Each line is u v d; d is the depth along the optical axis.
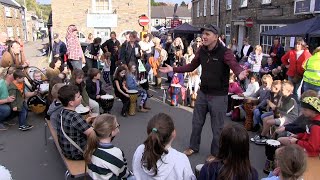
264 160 4.92
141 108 7.74
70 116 3.77
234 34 19.53
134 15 19.30
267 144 4.32
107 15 19.11
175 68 5.13
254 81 6.93
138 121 6.93
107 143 3.16
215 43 4.47
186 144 5.59
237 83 7.46
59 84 4.89
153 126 2.70
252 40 16.86
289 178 2.40
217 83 4.57
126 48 9.67
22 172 4.52
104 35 19.36
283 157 2.41
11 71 6.18
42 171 4.55
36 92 7.14
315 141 3.67
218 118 4.66
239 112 6.83
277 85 5.64
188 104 8.46
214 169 2.46
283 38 13.05
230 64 4.37
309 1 11.25
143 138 5.85
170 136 2.71
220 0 22.50
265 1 15.33
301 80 7.77
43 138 5.88
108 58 11.05
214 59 4.50
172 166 2.69
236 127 2.44
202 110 4.88
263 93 6.22
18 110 6.18
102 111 7.54
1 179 2.48
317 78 6.68
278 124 5.22
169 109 7.96
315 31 8.84
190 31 18.39
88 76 7.03
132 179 3.31
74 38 8.97
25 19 45.81
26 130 6.33
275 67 10.54
